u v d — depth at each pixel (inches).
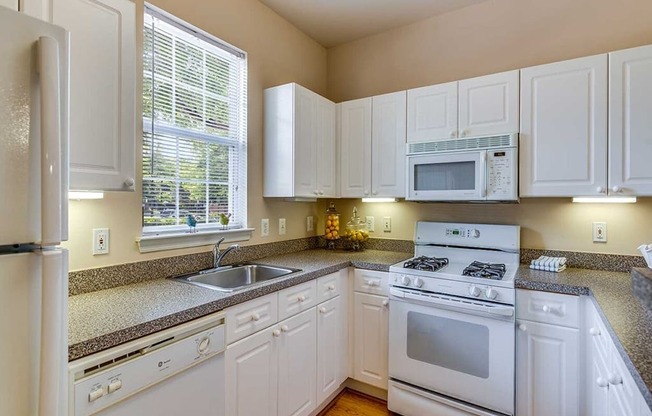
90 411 37.8
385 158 96.8
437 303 75.6
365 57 114.0
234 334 57.4
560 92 73.5
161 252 70.0
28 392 27.8
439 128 87.8
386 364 85.7
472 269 78.3
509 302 69.4
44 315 28.4
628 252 77.1
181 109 75.7
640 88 66.3
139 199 66.4
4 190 26.4
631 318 48.0
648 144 65.7
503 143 78.0
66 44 30.5
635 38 77.3
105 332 40.4
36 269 28.3
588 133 70.9
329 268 82.4
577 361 64.1
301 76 109.7
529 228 87.6
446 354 75.9
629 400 40.4
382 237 109.0
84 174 46.2
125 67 51.0
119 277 62.4
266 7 96.6
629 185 67.4
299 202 108.9
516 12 90.4
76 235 57.1
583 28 82.5
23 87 27.4
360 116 101.3
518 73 77.9
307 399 76.0
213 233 80.0
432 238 97.7
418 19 103.3
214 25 81.4
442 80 100.7
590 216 81.0
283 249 101.9
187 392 49.1
